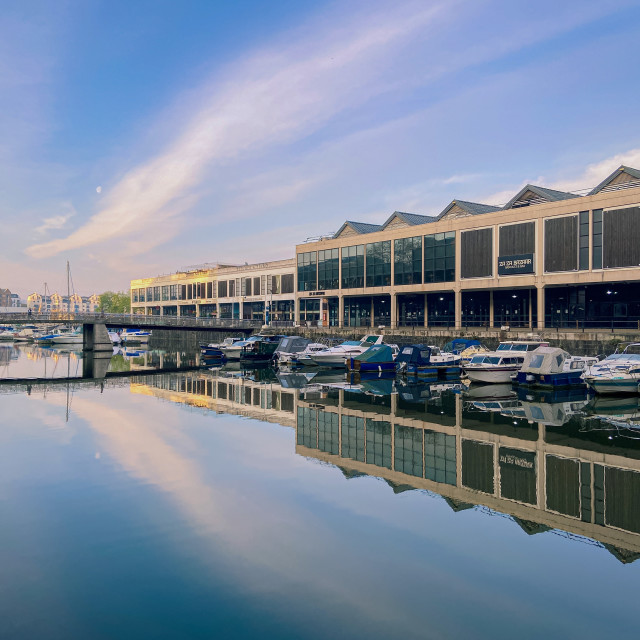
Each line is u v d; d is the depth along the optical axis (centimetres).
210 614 920
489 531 1277
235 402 3250
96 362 6625
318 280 7925
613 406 3011
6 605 955
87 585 1019
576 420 2581
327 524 1311
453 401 3225
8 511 1384
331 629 877
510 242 5456
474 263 5791
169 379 4612
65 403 3225
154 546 1181
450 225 6041
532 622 895
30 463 1828
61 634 868
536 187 5450
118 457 1916
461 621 898
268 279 10544
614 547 1189
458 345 5100
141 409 2997
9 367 5856
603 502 1471
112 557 1130
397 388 3894
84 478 1662
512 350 4322
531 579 1044
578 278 4903
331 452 2012
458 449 2039
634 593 991
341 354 5353
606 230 4716
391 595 981
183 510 1395
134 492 1533
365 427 2455
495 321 6250
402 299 7306
